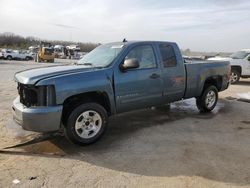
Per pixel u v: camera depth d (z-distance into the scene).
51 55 41.75
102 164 4.30
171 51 6.46
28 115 4.50
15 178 3.81
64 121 4.95
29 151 4.75
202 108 7.65
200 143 5.25
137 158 4.54
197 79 7.14
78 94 4.82
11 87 11.93
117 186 3.65
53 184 3.67
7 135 5.51
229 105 8.87
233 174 4.02
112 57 5.52
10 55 47.53
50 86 4.55
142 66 5.81
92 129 5.07
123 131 5.92
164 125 6.41
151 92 5.97
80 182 3.74
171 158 4.55
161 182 3.77
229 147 5.07
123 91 5.44
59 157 4.53
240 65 14.96
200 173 4.04
